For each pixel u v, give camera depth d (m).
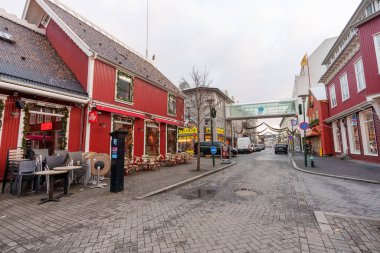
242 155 29.42
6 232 3.85
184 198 6.26
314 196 6.43
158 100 17.33
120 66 13.08
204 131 32.75
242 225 4.19
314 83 32.53
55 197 6.09
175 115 19.81
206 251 3.20
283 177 10.08
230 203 5.73
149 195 6.42
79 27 14.17
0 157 7.96
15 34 11.49
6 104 8.27
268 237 3.67
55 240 3.55
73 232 3.85
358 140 15.85
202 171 11.72
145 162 11.92
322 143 21.78
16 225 4.14
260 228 4.05
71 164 7.45
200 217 4.63
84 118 11.13
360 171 10.64
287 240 3.57
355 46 14.62
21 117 8.66
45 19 14.28
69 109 10.45
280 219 4.52
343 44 18.42
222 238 3.63
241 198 6.26
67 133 10.27
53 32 13.54
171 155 14.91
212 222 4.34
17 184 6.39
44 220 4.40
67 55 12.56
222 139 38.41
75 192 6.77
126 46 19.14
